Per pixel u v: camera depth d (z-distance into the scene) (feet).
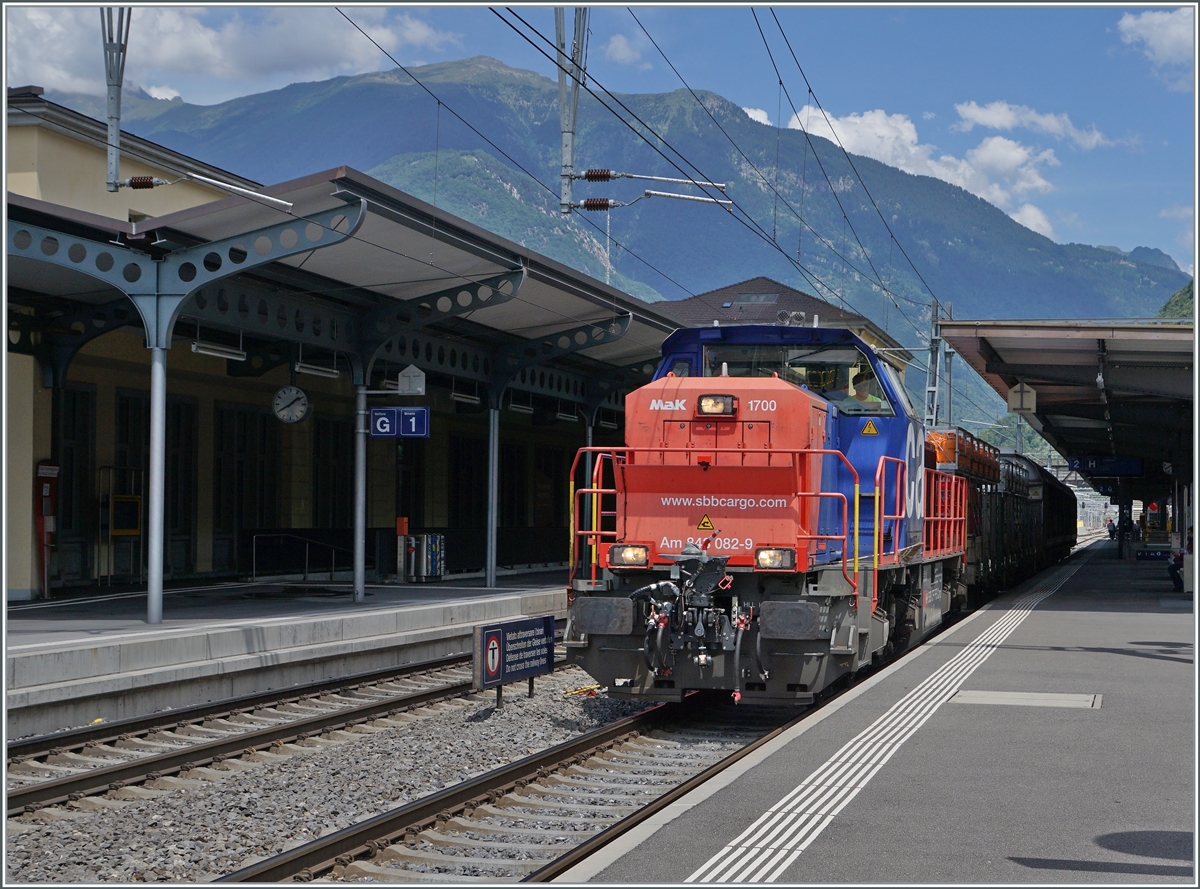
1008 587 105.60
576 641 36.19
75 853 23.85
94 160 72.64
